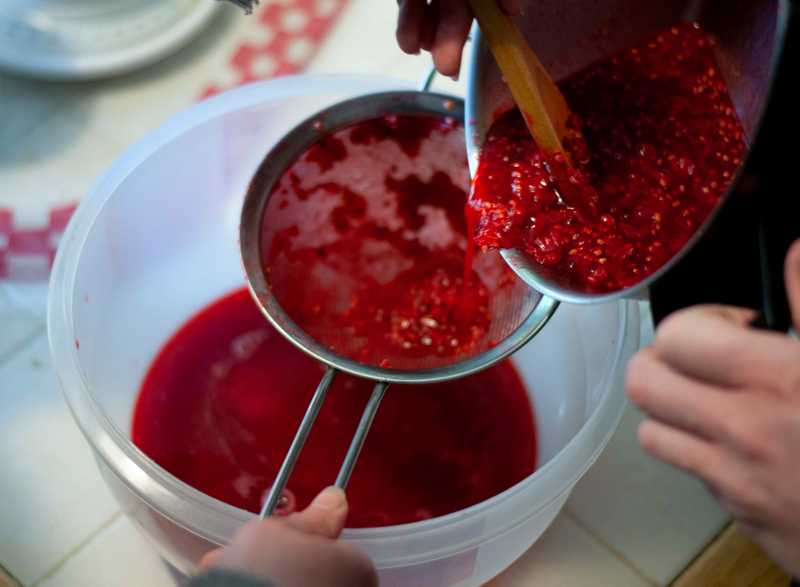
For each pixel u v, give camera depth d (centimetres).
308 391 88
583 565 78
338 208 88
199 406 87
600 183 69
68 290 75
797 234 47
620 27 73
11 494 79
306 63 106
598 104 74
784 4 49
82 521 78
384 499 82
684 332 44
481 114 72
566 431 82
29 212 95
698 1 71
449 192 88
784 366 41
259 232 78
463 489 83
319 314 92
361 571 52
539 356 89
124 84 104
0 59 100
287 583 49
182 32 104
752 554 77
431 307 92
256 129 90
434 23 72
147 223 86
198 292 93
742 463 43
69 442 82
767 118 46
